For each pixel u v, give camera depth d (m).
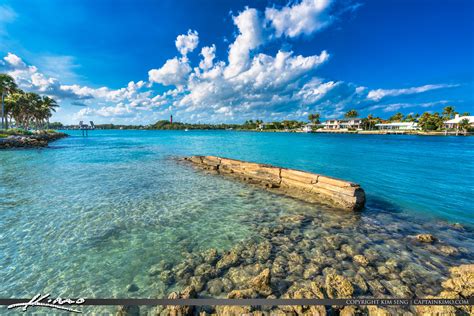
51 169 18.61
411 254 6.29
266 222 8.47
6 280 5.09
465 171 18.80
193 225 8.11
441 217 9.23
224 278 5.16
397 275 5.34
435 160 25.17
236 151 35.44
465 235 7.61
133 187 13.38
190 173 18.09
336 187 10.70
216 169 19.67
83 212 9.19
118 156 28.59
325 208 10.20
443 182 15.20
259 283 4.68
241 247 6.54
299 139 70.75
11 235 7.15
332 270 5.48
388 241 7.05
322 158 26.69
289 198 11.67
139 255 6.12
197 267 5.57
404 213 9.65
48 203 10.22
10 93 60.03
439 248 6.63
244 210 9.79
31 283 5.01
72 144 49.47
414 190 13.25
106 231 7.54
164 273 5.36
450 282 4.88
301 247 6.58
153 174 17.44
